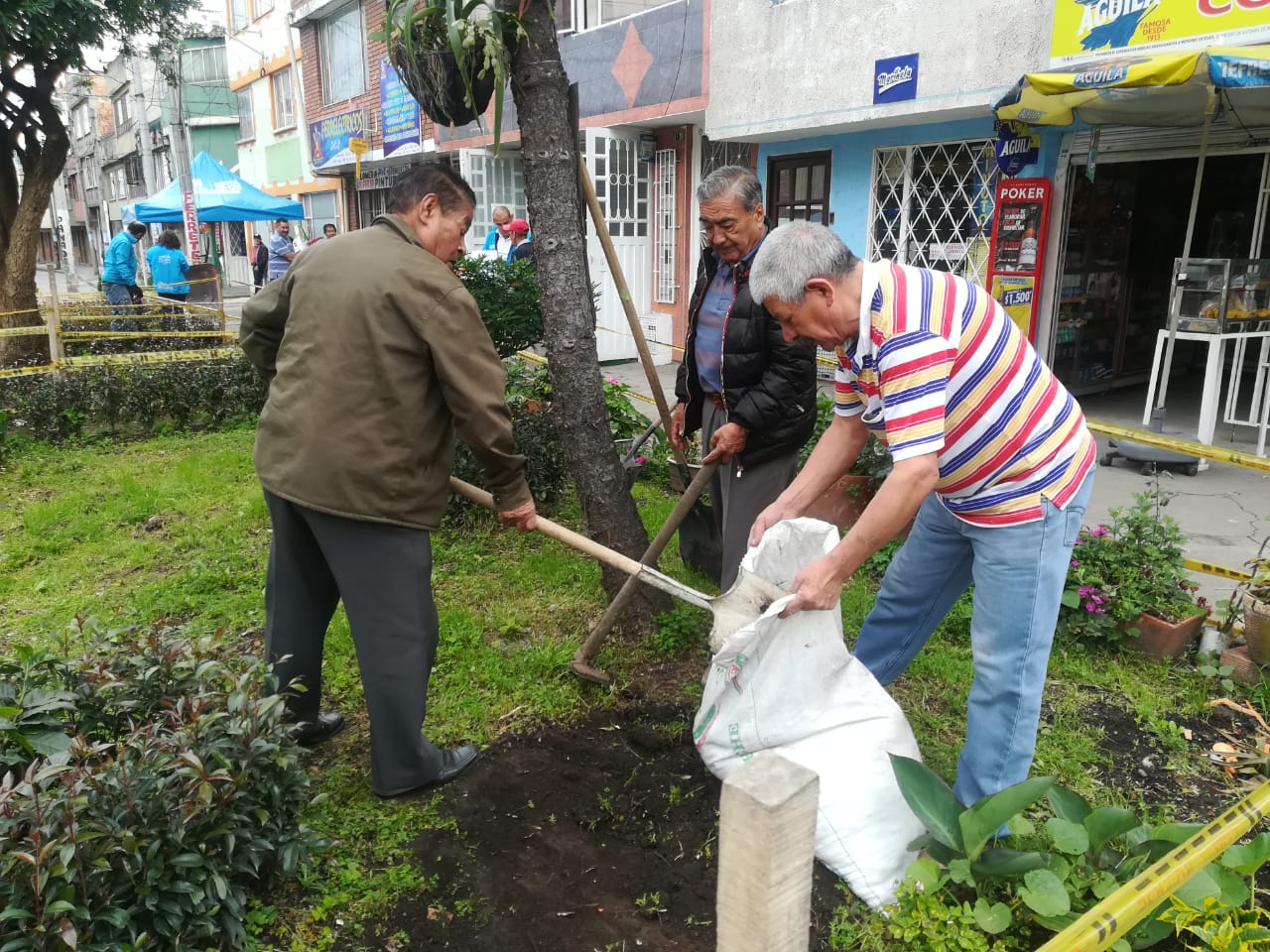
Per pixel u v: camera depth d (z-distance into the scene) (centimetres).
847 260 214
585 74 1116
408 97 1552
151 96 3206
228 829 204
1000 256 757
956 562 263
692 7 937
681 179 1101
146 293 1329
